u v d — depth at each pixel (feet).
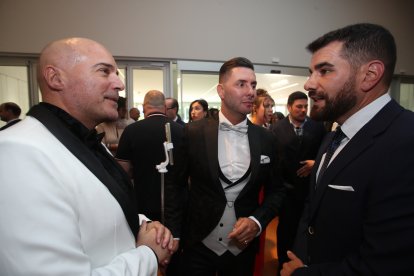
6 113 11.09
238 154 4.19
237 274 4.24
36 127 2.09
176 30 14.08
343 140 2.71
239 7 14.98
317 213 2.69
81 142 2.32
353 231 2.35
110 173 2.60
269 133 4.55
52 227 1.74
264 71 15.81
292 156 7.23
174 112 10.71
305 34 16.34
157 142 6.26
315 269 2.44
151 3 13.70
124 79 14.11
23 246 1.64
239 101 4.09
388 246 2.01
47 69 2.34
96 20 13.07
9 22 12.21
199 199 4.17
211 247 4.12
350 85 2.48
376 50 2.41
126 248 2.44
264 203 4.40
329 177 2.55
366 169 2.29
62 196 1.89
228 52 14.93
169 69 14.39
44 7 12.47
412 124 2.23
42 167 1.85
